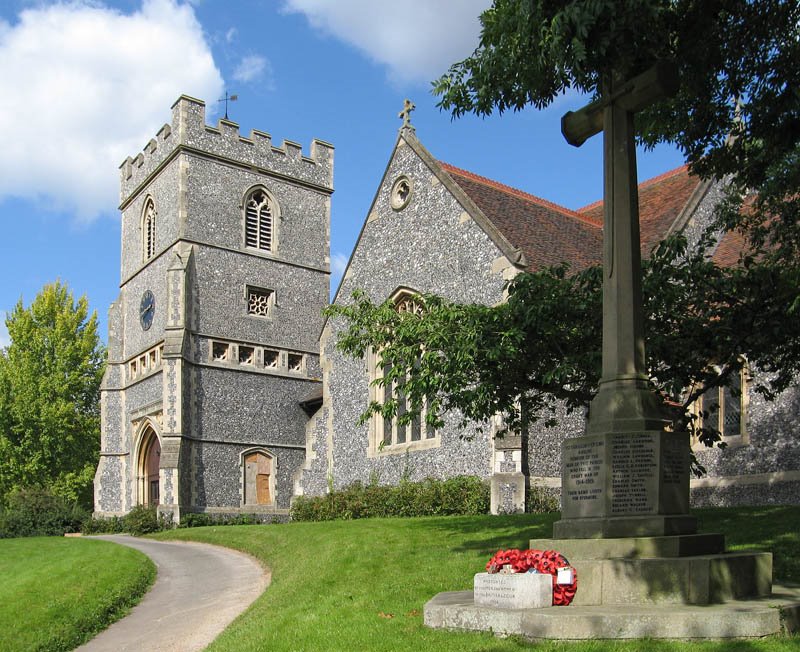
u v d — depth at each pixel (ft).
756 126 34.60
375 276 78.89
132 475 107.55
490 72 30.73
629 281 26.02
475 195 73.46
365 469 76.95
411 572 34.83
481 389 37.76
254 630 26.43
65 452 125.80
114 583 42.47
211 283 102.94
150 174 109.29
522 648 19.94
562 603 22.43
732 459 59.31
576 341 37.50
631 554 23.22
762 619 20.25
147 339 107.24
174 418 95.61
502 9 30.48
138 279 111.45
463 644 21.01
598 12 24.22
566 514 25.49
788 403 56.59
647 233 74.33
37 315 128.06
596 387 38.73
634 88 26.37
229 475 100.07
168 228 104.37
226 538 65.36
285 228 111.86
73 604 37.35
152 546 67.67
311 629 25.05
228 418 101.30
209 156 104.99
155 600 41.06
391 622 24.70
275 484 104.01
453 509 63.82
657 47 27.89
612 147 26.99
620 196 26.55
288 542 53.88
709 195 75.25
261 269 108.17
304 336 111.04
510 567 22.94
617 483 24.35
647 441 24.20
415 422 73.15
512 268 64.44
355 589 31.91
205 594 41.19
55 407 124.26
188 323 99.50
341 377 81.76
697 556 22.90
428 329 39.93
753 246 41.98
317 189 115.85
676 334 36.52
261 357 106.01
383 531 50.11
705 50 31.42
